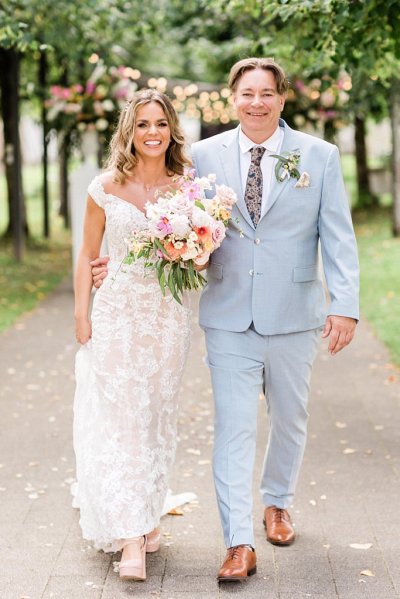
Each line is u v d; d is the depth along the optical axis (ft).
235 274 13.64
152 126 13.41
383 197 81.35
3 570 13.80
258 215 13.57
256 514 16.03
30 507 16.58
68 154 56.29
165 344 13.84
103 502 13.43
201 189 12.98
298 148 13.62
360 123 79.15
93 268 14.03
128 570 13.08
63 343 33.06
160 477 14.08
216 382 13.74
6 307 40.65
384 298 40.70
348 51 24.40
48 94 55.88
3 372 28.53
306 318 13.82
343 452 19.70
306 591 12.96
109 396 13.74
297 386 14.02
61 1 34.32
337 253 13.50
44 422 22.67
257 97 13.16
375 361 29.27
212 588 13.10
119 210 13.53
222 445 13.55
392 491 17.19
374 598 12.73
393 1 21.27
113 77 44.04
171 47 76.89
